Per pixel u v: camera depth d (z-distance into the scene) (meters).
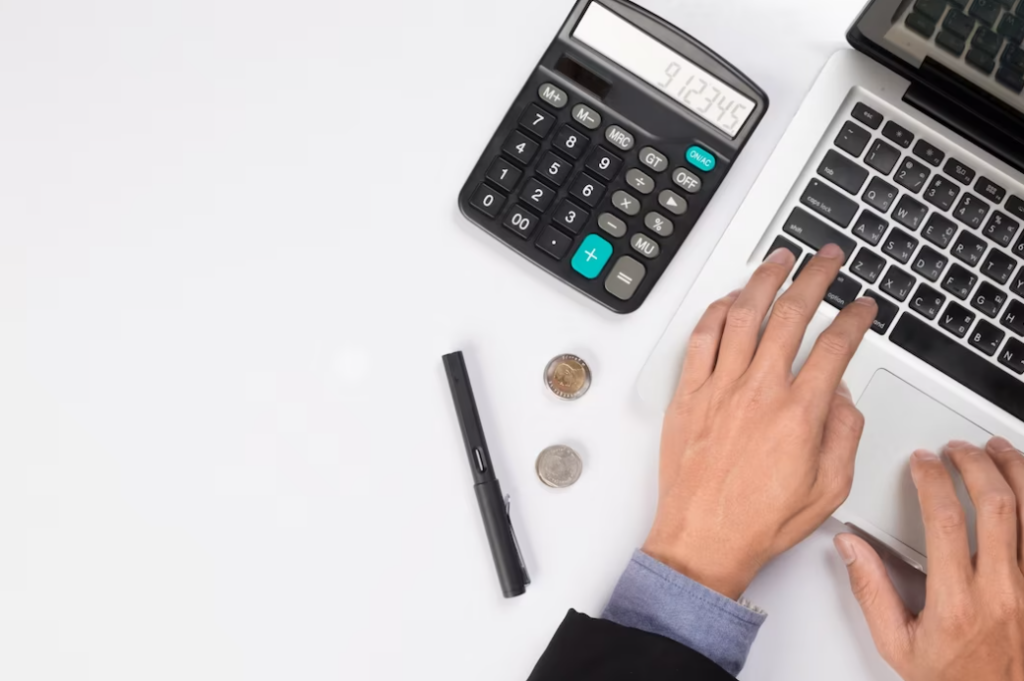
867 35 0.61
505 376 0.67
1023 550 0.62
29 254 0.68
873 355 0.64
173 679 0.66
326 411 0.67
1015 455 0.63
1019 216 0.63
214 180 0.68
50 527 0.67
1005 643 0.61
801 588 0.65
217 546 0.67
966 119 0.62
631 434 0.66
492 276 0.67
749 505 0.61
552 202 0.64
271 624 0.66
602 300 0.65
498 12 0.69
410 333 0.67
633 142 0.64
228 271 0.68
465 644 0.66
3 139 0.69
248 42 0.69
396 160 0.68
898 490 0.64
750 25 0.68
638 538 0.66
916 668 0.62
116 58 0.69
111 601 0.67
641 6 0.66
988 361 0.63
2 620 0.67
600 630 0.59
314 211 0.68
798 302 0.61
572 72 0.65
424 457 0.67
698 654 0.58
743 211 0.64
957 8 0.57
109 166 0.69
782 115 0.67
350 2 0.69
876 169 0.63
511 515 0.66
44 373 0.68
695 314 0.64
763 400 0.61
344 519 0.66
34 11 0.69
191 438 0.67
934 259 0.63
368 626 0.66
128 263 0.68
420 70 0.69
